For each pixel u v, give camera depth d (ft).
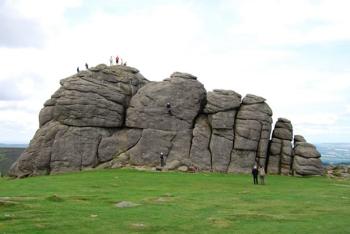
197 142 309.83
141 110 316.81
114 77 333.83
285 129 321.52
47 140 306.96
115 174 260.01
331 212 143.43
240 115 318.45
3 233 100.63
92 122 313.73
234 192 193.26
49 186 201.67
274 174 307.58
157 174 265.13
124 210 135.54
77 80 324.60
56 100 320.09
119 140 315.58
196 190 198.90
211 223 120.47
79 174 262.47
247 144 308.60
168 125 314.76
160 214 130.72
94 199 157.89
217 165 304.09
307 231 113.60
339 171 333.42
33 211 126.21
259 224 121.39
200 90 324.60
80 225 111.34
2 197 151.94
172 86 322.96
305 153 309.22
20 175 301.22
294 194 190.08
